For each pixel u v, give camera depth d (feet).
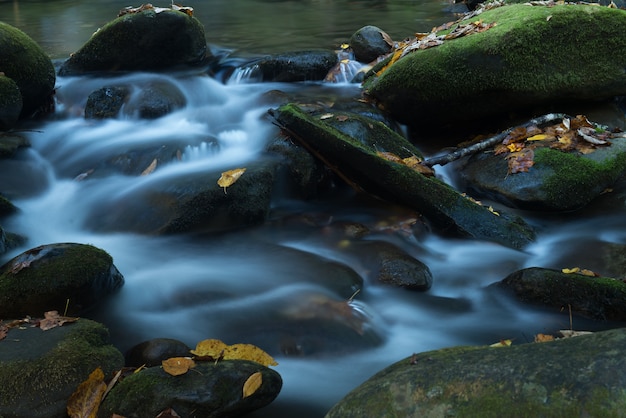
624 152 21.03
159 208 18.60
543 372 8.23
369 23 40.01
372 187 20.33
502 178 20.57
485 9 28.91
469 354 9.29
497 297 15.74
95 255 14.98
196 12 44.62
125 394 10.87
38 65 24.21
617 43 23.04
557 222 19.63
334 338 13.80
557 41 22.54
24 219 19.12
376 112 24.67
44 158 22.41
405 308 15.39
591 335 8.73
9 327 12.70
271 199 20.18
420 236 18.70
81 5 48.78
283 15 43.39
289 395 12.19
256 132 23.36
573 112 23.58
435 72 23.02
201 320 14.38
